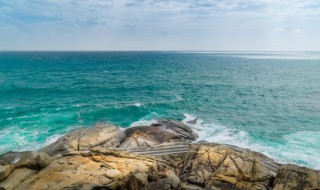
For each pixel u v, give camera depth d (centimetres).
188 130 3123
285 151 2739
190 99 5316
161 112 4291
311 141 3042
